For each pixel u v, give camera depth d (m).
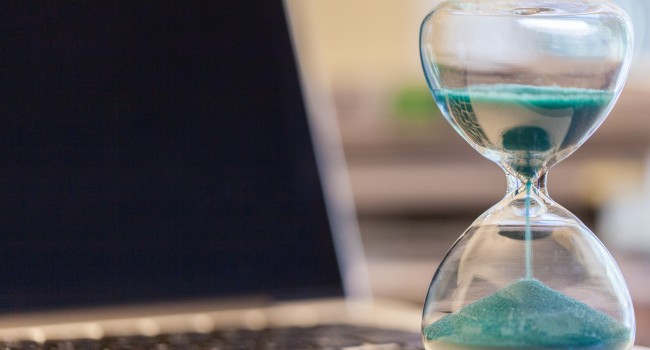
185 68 0.64
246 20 0.65
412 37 1.92
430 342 0.44
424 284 1.21
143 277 0.62
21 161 0.62
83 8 0.63
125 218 0.62
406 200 1.44
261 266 0.63
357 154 1.44
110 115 0.63
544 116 0.43
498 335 0.42
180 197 0.63
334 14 1.89
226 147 0.64
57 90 0.62
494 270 0.43
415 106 1.50
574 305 0.43
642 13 1.82
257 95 0.65
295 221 0.64
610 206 1.41
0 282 0.60
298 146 0.65
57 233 0.61
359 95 1.75
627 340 0.43
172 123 0.64
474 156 1.44
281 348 0.52
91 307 0.61
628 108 1.47
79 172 0.62
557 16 0.43
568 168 1.41
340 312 0.61
